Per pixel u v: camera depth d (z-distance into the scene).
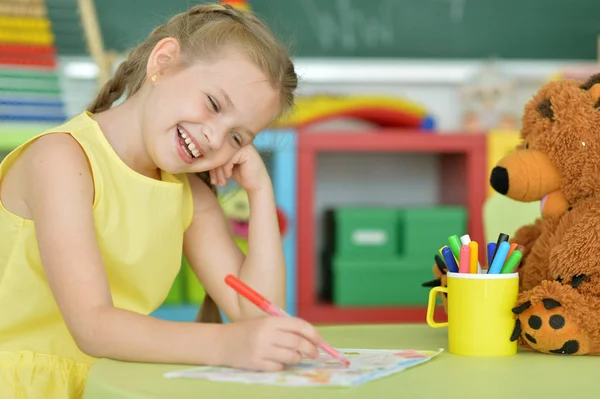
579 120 0.87
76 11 2.73
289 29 2.85
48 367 1.02
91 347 0.86
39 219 0.94
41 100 2.62
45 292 1.03
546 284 0.83
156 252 1.10
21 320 1.03
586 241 0.83
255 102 1.05
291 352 0.75
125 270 1.07
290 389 0.67
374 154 3.00
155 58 1.07
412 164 3.01
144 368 0.78
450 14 2.91
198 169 1.07
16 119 2.60
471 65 2.92
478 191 2.57
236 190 1.40
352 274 2.58
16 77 2.60
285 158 2.52
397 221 2.60
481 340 0.84
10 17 2.60
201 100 1.03
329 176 2.99
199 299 2.47
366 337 0.99
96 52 2.64
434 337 0.98
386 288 2.59
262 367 0.75
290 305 2.54
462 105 2.84
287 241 2.53
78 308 0.89
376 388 0.67
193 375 0.72
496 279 0.84
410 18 2.90
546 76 2.92
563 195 0.91
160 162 1.05
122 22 2.78
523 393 0.65
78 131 1.04
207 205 1.21
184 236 1.21
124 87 1.19
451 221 2.58
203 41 1.06
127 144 1.09
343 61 2.88
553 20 2.93
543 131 0.91
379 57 2.90
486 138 2.57
